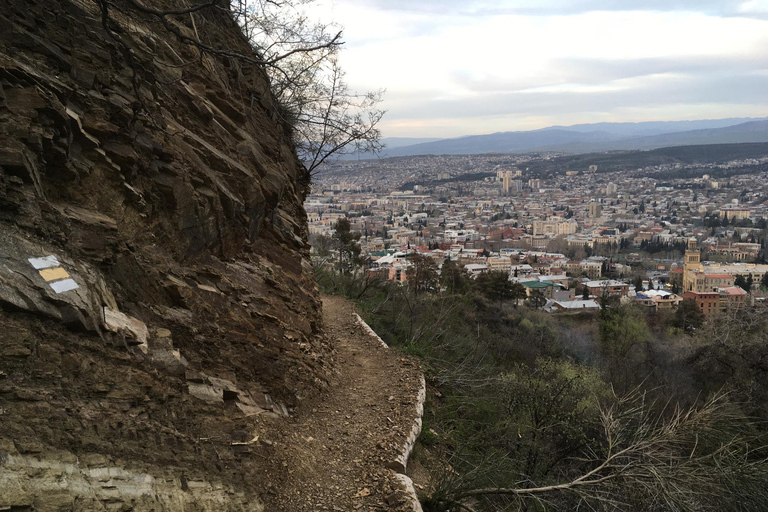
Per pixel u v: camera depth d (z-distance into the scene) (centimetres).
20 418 316
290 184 1161
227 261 737
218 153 727
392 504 584
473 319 2714
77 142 483
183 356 529
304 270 1053
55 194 456
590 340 3553
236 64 951
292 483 557
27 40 468
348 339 1254
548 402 1177
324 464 634
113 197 509
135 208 538
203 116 742
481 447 978
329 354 1010
